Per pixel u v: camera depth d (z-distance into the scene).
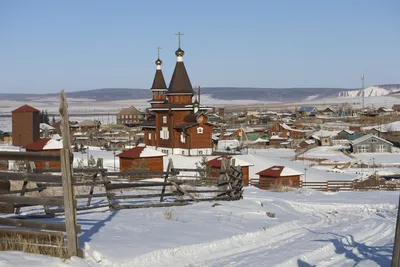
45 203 11.63
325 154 103.06
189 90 90.00
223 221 17.36
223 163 23.08
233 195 22.84
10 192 15.09
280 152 110.50
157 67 99.94
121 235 13.78
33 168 17.28
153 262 11.88
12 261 10.52
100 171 18.28
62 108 11.44
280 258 12.91
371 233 18.25
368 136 108.00
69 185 11.36
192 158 74.56
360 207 26.11
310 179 60.22
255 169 67.88
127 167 60.69
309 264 12.91
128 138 135.00
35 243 11.48
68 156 11.38
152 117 100.56
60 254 11.23
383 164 86.25
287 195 30.67
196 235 14.65
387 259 13.49
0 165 51.56
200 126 84.94
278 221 19.11
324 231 18.28
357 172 71.69
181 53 90.12
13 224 11.91
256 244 14.97
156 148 93.06
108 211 18.22
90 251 11.75
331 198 29.58
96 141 130.62
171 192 23.22
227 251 13.75
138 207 19.34
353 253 14.39
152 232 14.56
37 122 96.81
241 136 135.25
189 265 12.08
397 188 46.09
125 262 11.31
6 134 140.75
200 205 20.75
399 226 10.51
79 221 15.73
